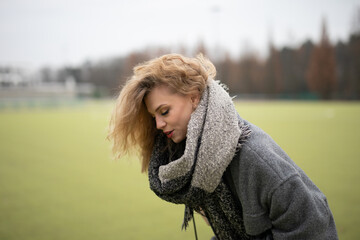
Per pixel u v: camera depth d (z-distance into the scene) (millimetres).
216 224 1233
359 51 34938
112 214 3287
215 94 1100
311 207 1028
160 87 1133
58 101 33969
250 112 17969
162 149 1337
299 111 18578
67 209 3473
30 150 7535
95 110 24281
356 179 4219
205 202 1213
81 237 2734
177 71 1111
